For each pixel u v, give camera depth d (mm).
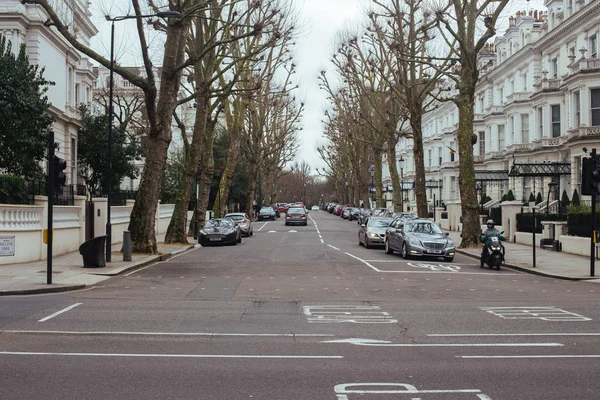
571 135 36281
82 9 41500
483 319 10367
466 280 16516
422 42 36375
